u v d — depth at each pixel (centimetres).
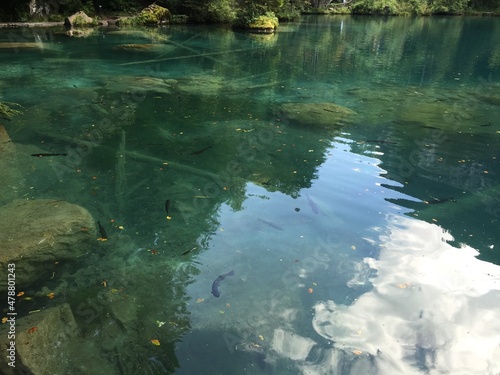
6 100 925
